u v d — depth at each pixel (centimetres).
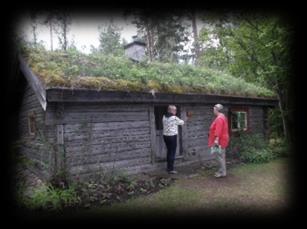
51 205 510
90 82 653
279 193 581
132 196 585
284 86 1236
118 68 843
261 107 1292
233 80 1268
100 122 724
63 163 626
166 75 934
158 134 974
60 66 718
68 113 665
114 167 736
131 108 794
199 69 1234
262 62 1335
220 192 604
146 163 820
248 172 804
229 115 1105
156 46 2522
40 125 768
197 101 915
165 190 628
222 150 746
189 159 941
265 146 1133
